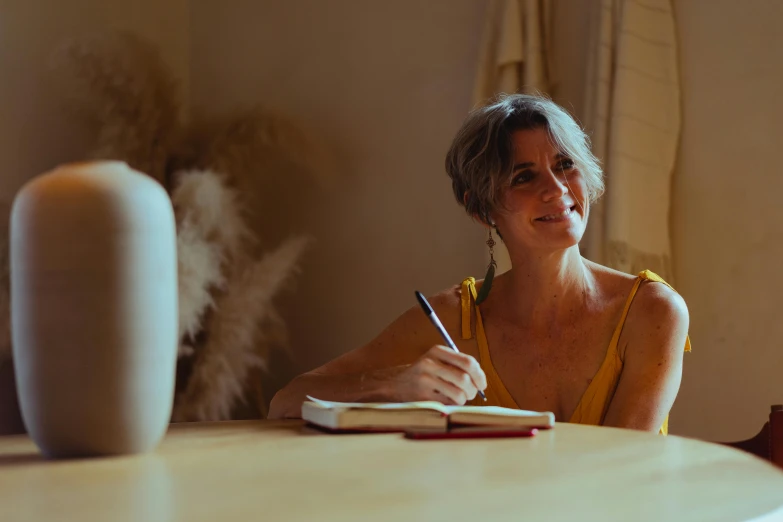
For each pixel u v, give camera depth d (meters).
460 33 2.87
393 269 2.98
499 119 1.54
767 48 2.25
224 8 3.45
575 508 0.59
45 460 0.83
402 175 2.98
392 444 0.94
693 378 2.35
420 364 1.25
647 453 0.85
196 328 2.64
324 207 3.15
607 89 2.40
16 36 2.81
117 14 3.20
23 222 0.80
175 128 2.95
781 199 2.22
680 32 2.40
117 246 0.80
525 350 1.57
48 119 2.90
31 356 0.81
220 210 2.67
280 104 3.29
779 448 1.35
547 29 2.62
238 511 0.58
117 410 0.82
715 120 2.34
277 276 2.77
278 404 1.45
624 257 2.30
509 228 1.56
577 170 1.54
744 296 2.27
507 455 0.85
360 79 3.11
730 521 0.55
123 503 0.62
